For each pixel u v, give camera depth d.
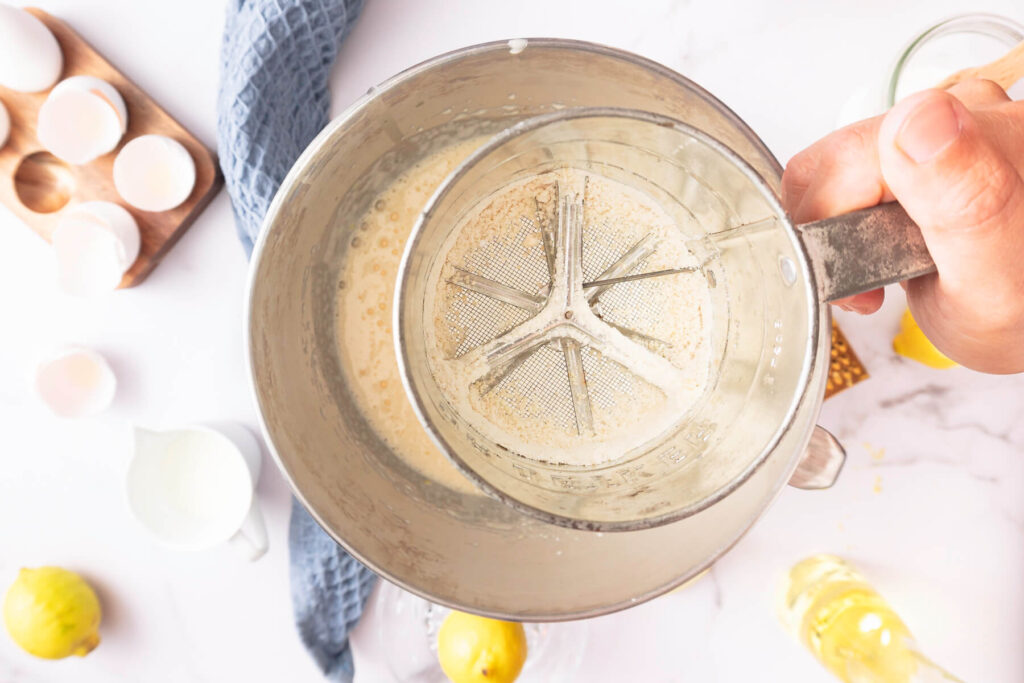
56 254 0.56
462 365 0.45
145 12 0.59
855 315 0.61
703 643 0.62
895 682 0.55
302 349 0.49
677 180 0.43
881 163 0.40
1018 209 0.39
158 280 0.60
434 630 0.63
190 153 0.58
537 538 0.49
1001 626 0.61
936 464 0.61
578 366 0.45
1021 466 0.61
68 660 0.62
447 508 0.50
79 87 0.55
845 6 0.59
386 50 0.59
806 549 0.62
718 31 0.59
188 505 0.59
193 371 0.61
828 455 0.45
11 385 0.61
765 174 0.45
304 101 0.57
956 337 0.47
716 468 0.41
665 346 0.45
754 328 0.44
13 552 0.62
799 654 0.62
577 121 0.38
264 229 0.45
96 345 0.60
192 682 0.62
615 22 0.59
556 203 0.45
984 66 0.52
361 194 0.51
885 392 0.61
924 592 0.61
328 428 0.49
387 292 0.51
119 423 0.61
